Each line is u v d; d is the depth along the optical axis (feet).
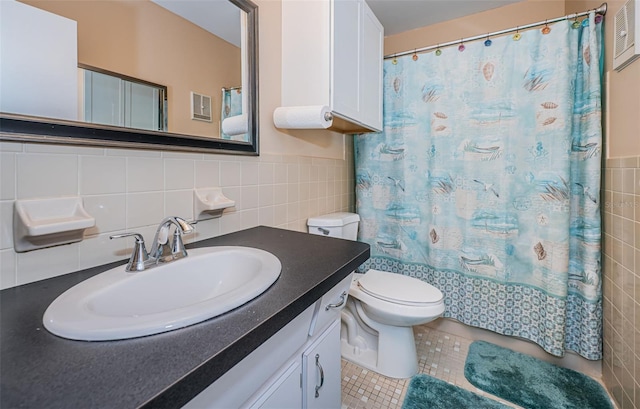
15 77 1.98
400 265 6.39
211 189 3.49
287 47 4.50
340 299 3.24
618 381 4.11
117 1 2.50
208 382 1.34
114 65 2.49
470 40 5.33
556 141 4.69
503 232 5.31
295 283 2.27
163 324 1.54
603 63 4.47
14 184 2.02
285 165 4.78
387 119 6.27
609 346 4.39
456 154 5.62
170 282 2.49
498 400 4.30
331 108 4.20
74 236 2.30
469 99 5.43
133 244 2.73
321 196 5.86
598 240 4.54
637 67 3.57
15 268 2.06
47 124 2.13
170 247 2.65
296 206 5.08
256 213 4.22
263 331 1.69
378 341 5.10
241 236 3.70
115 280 2.14
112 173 2.56
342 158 6.71
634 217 3.67
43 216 2.14
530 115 4.95
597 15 4.43
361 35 4.96
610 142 4.32
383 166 6.43
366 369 5.05
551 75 4.71
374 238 6.64
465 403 4.26
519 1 5.82
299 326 2.42
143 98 2.72
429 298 4.52
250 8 3.89
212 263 2.84
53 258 2.24
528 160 5.01
